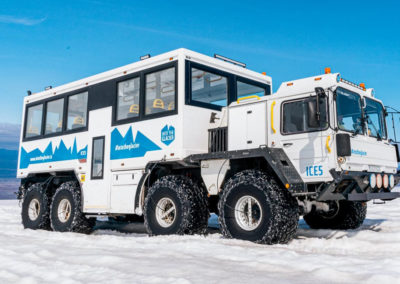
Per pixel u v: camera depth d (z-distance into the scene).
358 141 5.61
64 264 3.81
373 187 5.67
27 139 9.95
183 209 6.14
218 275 3.29
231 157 5.91
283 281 3.07
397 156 6.58
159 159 6.70
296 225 5.45
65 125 8.89
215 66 7.19
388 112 6.64
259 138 6.06
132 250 4.62
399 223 7.61
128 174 7.26
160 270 3.48
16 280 3.36
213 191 6.27
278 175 5.36
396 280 2.98
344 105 5.65
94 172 7.93
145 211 6.67
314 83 5.69
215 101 7.17
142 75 7.28
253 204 5.82
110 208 7.47
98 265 3.78
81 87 8.61
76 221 7.98
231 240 5.52
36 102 9.88
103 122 7.94
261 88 8.20
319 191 5.38
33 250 4.70
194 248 4.66
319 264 3.64
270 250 4.48
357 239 5.50
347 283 3.01
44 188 9.08
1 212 12.71
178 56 6.69
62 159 8.77
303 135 5.56
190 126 6.56
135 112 7.36
